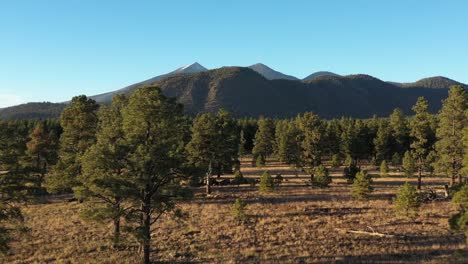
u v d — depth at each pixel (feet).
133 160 70.90
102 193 76.33
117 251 90.27
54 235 103.04
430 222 109.09
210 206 135.74
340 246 88.94
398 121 237.86
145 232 71.36
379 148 243.40
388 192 159.63
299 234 99.50
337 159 230.68
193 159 159.12
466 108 132.46
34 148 165.17
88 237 100.94
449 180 199.00
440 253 81.92
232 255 84.28
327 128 252.62
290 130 232.12
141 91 72.84
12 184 72.54
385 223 108.68
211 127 161.17
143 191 74.79
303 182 193.57
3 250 73.82
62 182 110.73
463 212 69.00
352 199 145.48
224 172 226.99
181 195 75.05
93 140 119.96
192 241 95.76
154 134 74.43
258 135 282.15
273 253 85.10
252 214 123.13
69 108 123.95
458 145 132.87
